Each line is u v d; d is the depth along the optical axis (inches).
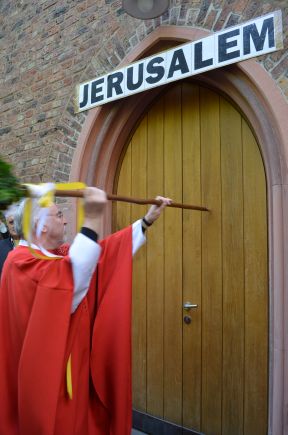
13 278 64.8
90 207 59.1
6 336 66.3
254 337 106.8
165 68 116.3
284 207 95.8
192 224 121.2
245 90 105.4
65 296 59.2
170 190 127.0
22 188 51.4
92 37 140.5
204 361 116.6
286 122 96.0
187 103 124.6
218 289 114.7
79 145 139.5
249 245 109.3
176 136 126.7
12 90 170.9
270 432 98.6
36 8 162.7
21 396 59.0
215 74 111.7
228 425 110.8
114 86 129.3
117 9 133.5
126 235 73.7
